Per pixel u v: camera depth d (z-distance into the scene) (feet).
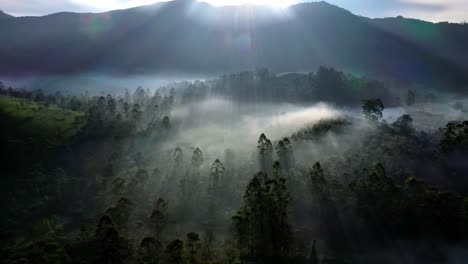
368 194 428.97
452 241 387.96
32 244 385.70
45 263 309.22
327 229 420.77
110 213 398.83
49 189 513.86
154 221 389.19
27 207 478.18
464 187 464.24
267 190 398.62
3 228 431.43
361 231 410.93
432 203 407.44
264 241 374.43
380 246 392.47
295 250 386.73
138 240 392.68
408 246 387.75
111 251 314.35
